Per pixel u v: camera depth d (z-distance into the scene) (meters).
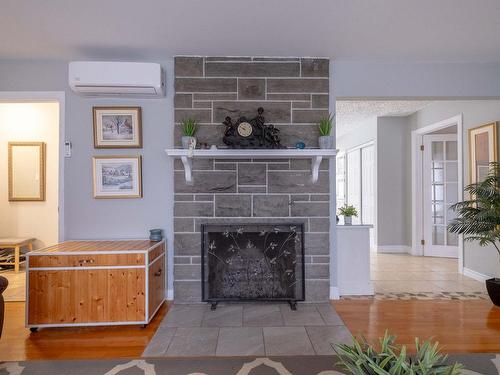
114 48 3.08
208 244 3.24
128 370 2.10
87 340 2.54
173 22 2.62
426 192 5.68
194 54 3.25
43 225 4.91
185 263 3.29
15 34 2.79
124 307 2.73
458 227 3.30
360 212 6.90
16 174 4.89
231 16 2.53
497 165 3.37
